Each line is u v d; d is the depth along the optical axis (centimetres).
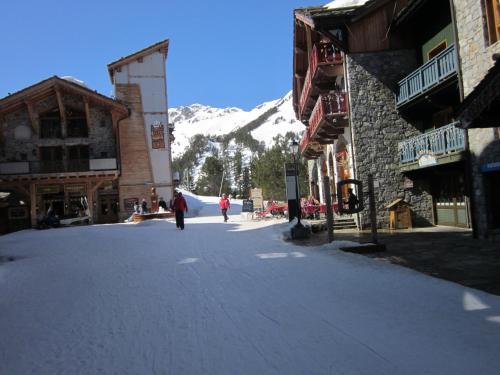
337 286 757
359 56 1900
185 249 1355
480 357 431
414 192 1877
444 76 1471
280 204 3138
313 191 3509
